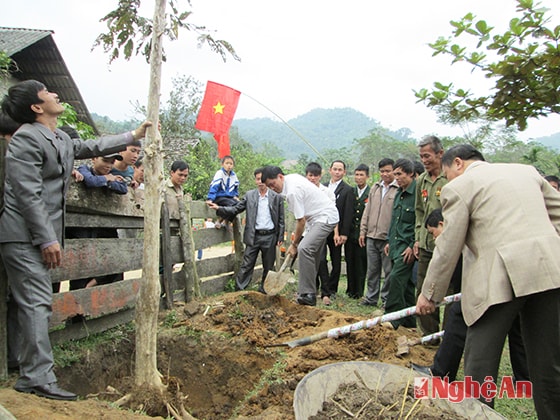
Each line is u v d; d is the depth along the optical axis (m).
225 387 4.52
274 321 5.16
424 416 2.61
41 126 3.23
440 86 3.62
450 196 3.02
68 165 3.43
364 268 7.58
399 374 2.90
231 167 7.29
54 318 3.91
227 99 7.12
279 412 3.18
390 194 6.74
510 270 2.73
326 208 5.97
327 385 2.75
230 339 4.73
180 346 4.86
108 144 3.66
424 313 3.17
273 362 4.30
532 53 3.15
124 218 4.97
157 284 3.71
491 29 3.19
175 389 3.98
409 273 5.30
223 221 7.07
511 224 2.81
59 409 2.85
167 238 5.54
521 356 3.89
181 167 5.83
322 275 6.97
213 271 6.80
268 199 6.95
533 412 3.65
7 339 3.49
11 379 3.38
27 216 3.03
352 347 4.34
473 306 2.89
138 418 2.95
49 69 14.34
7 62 9.80
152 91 3.60
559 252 2.73
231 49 3.80
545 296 2.75
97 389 4.22
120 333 4.79
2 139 3.21
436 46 3.40
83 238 4.63
